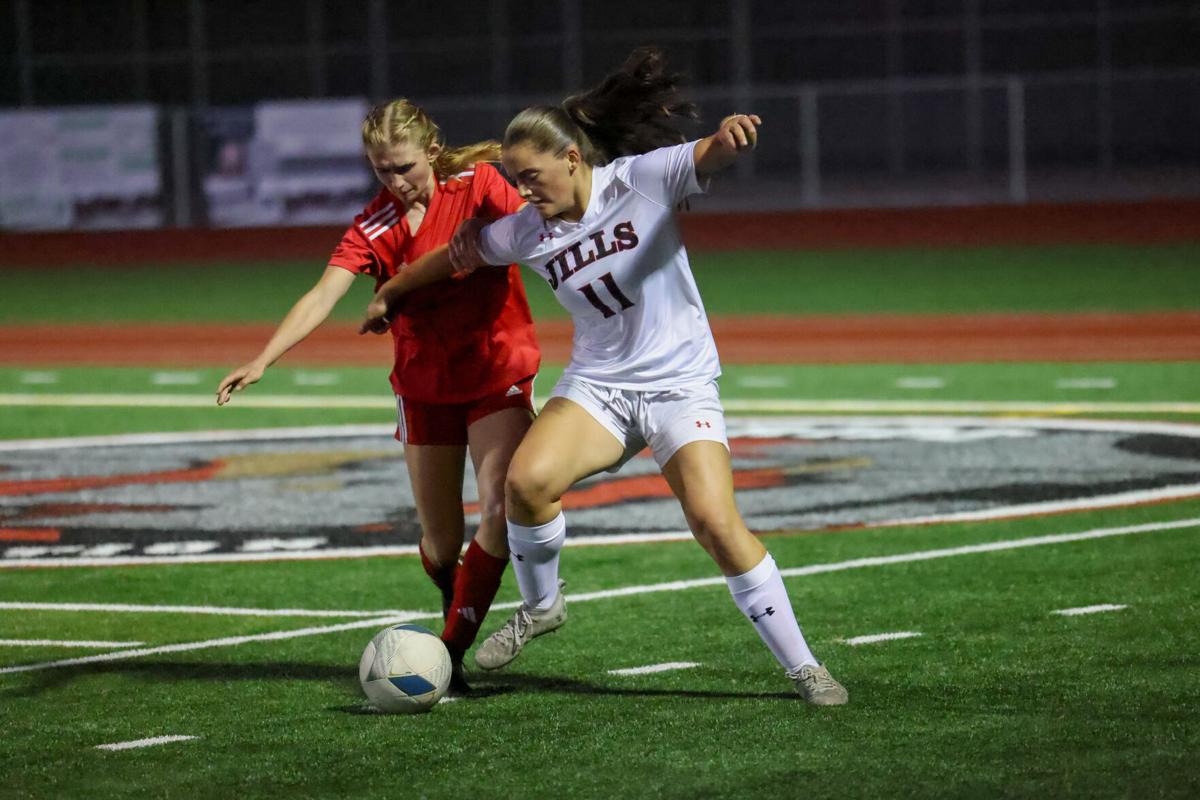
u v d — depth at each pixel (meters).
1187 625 24.03
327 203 131.12
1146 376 53.94
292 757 18.86
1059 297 78.69
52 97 153.25
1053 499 34.59
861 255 106.25
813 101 138.00
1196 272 87.06
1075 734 18.83
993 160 137.12
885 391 52.69
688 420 20.14
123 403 54.28
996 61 144.62
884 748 18.50
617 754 18.61
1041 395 50.62
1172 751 18.09
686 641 24.17
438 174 21.81
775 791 17.16
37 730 20.23
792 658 20.45
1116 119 135.62
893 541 31.16
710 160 19.19
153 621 26.53
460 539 22.64
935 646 23.30
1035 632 23.92
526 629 21.25
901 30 145.62
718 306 80.94
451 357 21.39
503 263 20.41
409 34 150.12
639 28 147.75
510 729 19.78
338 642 24.94
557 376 58.06
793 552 30.53
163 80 152.62
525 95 149.25
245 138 131.25
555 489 20.20
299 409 52.03
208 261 115.38
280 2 150.88
